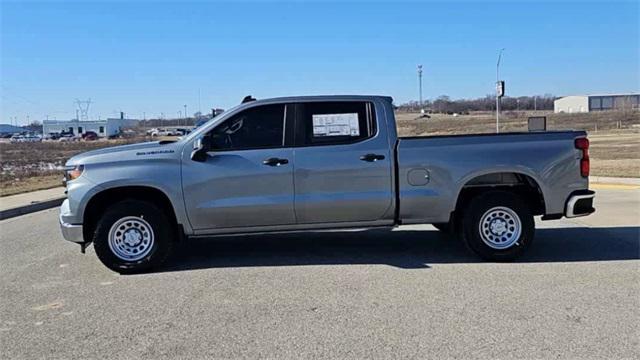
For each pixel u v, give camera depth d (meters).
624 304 5.68
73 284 6.88
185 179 7.24
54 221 12.84
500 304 5.73
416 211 7.47
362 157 7.36
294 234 9.66
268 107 7.44
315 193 7.34
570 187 7.55
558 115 92.75
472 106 124.75
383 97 7.55
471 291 6.18
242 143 7.40
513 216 7.48
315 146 7.38
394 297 6.01
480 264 7.40
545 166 7.48
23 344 4.97
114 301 6.13
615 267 7.14
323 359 4.49
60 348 4.86
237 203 7.28
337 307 5.72
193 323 5.36
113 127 141.38
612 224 10.26
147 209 7.25
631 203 13.01
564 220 10.79
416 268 7.23
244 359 4.53
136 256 7.27
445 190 7.43
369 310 5.61
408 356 4.51
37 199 16.59
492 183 7.61
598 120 78.44
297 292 6.26
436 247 8.47
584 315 5.38
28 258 8.51
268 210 7.32
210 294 6.27
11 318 5.68
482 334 4.94
